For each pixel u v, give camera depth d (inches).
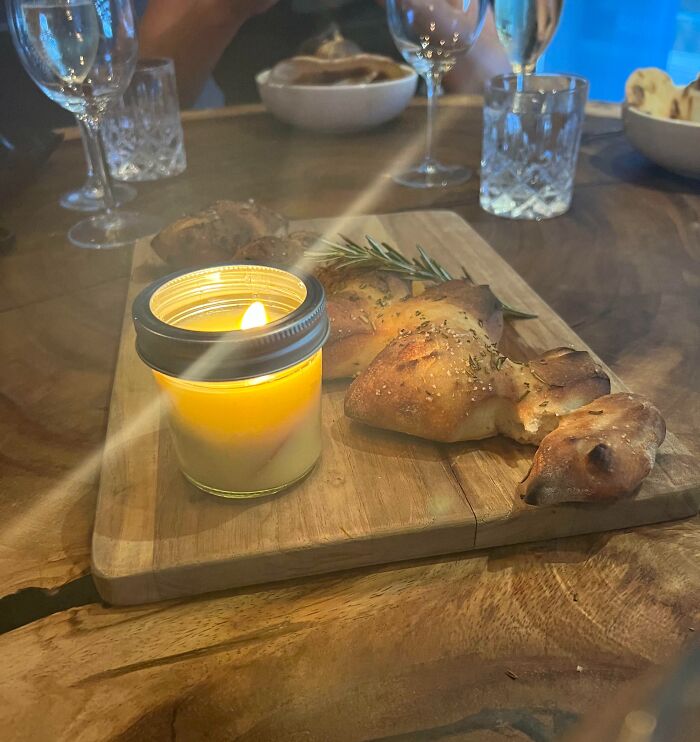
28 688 8.6
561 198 21.6
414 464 11.4
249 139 28.6
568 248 19.7
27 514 11.0
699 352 14.6
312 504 10.6
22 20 19.6
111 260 19.7
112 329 16.3
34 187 24.8
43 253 20.2
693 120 23.3
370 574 10.2
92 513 11.0
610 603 9.5
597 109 31.4
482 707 8.3
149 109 24.5
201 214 17.5
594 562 10.2
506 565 10.2
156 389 13.4
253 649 9.1
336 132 28.5
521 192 21.3
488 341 12.4
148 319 9.8
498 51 35.6
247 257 15.2
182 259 17.0
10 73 31.5
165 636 9.3
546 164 21.0
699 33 51.1
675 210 21.9
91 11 19.6
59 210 23.0
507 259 19.2
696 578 9.9
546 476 10.0
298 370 10.1
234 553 9.8
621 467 10.0
